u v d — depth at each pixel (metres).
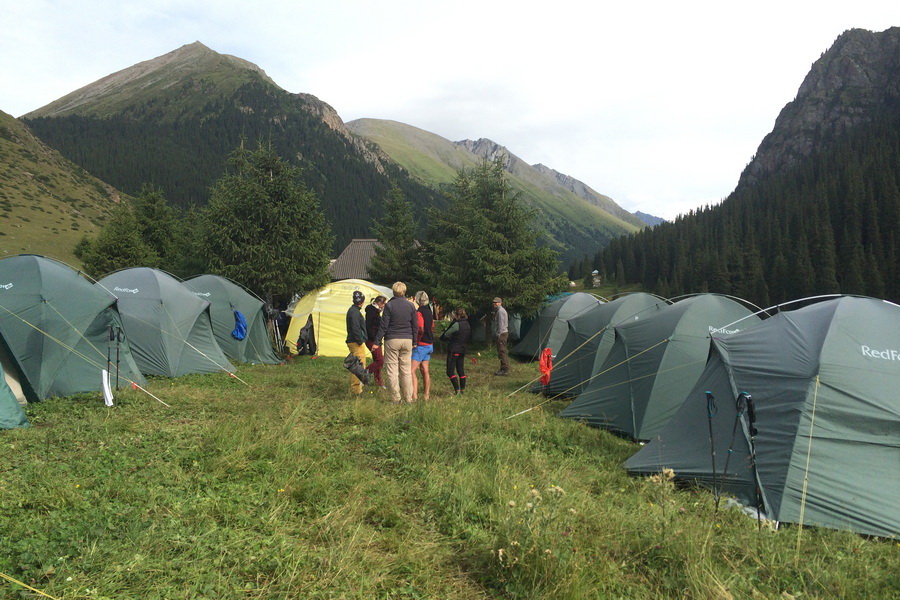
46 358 9.32
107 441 6.54
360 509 4.78
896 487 5.69
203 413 8.47
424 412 8.17
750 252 104.12
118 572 3.35
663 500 5.22
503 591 3.67
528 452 7.06
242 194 21.58
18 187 89.44
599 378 10.29
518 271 22.44
